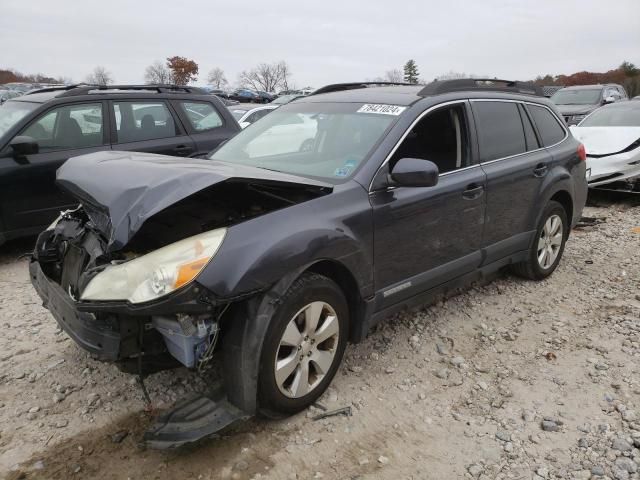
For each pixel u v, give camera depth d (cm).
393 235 344
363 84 493
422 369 366
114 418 310
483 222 418
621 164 845
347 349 388
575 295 491
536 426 307
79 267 310
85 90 638
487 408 324
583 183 546
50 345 392
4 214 568
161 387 338
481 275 438
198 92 734
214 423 272
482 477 269
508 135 456
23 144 562
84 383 343
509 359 380
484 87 450
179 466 272
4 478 263
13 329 418
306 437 295
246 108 1277
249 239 273
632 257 597
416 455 284
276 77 6650
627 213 821
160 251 264
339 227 309
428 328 423
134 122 658
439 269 386
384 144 351
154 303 245
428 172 318
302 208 302
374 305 341
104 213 283
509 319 443
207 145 706
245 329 274
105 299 257
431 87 403
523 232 471
